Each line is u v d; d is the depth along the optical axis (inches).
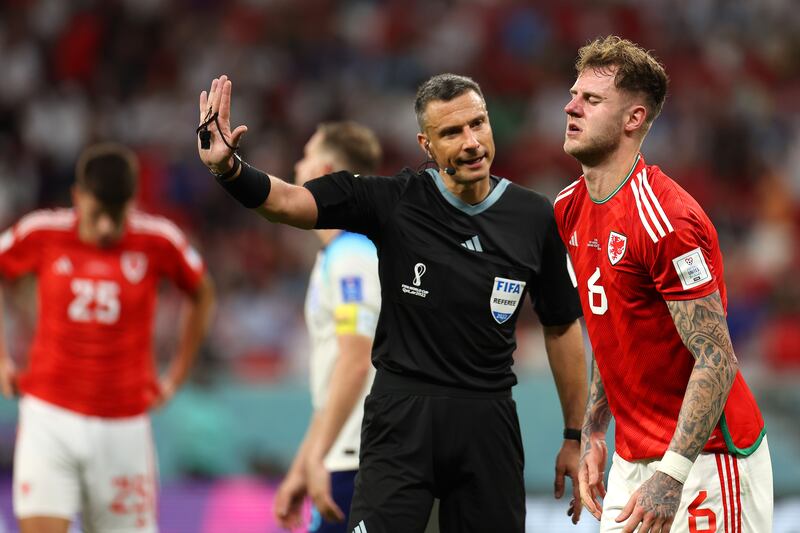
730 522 550.3
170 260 917.2
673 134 2412.6
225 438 1188.5
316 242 1945.1
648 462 564.1
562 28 2662.4
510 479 595.2
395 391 587.2
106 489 877.2
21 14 2461.9
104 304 880.3
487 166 582.6
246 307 1830.7
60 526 854.5
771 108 2571.4
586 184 569.0
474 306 585.3
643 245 529.7
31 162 2246.6
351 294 692.1
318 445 685.3
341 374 686.5
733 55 2694.4
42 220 884.0
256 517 1105.4
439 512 600.1
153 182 2126.0
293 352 1780.3
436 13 2640.3
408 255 587.2
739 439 552.7
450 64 2544.3
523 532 602.2
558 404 1178.0
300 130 2356.1
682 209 521.3
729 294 1883.6
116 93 2393.0
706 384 508.4
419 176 602.9
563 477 643.5
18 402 1159.6
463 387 586.9
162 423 1178.0
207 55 2461.9
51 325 872.9
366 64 2527.1
